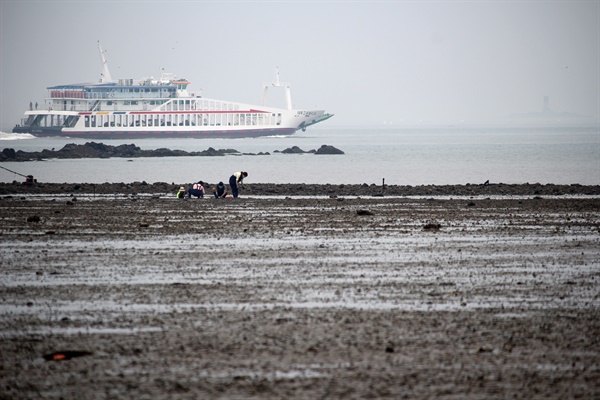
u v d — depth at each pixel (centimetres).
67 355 4512
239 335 4891
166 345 4694
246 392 3953
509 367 4309
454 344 4709
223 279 6675
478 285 6412
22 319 5316
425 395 3916
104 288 6291
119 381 4109
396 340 4788
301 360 4416
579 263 7444
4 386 4047
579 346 4678
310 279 6669
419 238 9144
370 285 6412
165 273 6938
